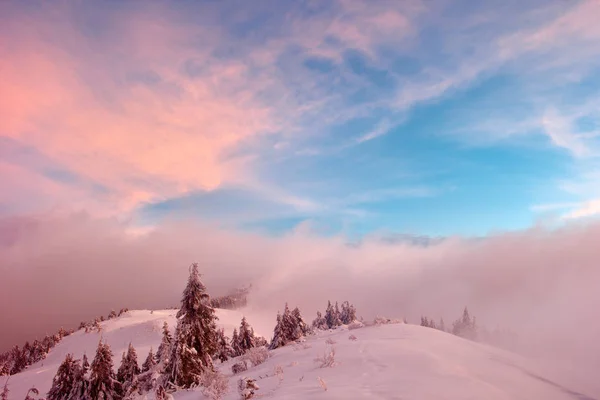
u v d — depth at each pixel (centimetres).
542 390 841
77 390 2975
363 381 806
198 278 2480
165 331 3512
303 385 838
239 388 848
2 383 7094
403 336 1575
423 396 657
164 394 1212
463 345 1430
